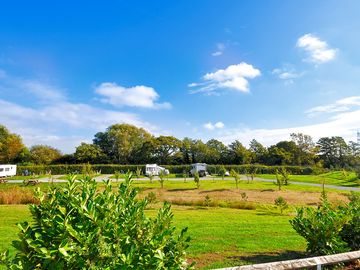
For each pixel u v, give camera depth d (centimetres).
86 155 8594
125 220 361
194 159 9125
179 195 2989
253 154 9094
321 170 5997
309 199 2759
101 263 318
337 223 765
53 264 312
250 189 3556
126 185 406
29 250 332
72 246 312
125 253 339
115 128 9419
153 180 4909
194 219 1518
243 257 850
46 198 374
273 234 1176
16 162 8212
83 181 396
